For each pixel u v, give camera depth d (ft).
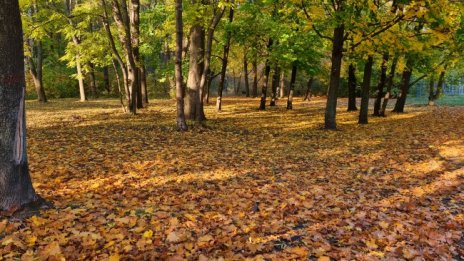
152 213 18.51
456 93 159.74
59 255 13.44
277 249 15.80
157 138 42.16
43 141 37.63
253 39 69.10
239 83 144.36
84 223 16.80
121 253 14.32
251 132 50.14
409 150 37.81
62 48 127.85
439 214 20.38
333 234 17.53
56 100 100.07
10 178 16.78
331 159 34.22
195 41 53.88
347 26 43.96
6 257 13.33
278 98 127.34
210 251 15.01
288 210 20.34
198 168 29.14
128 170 27.66
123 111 69.26
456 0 42.68
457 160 33.01
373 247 16.14
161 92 129.59
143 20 74.13
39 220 16.28
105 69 120.88
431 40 46.01
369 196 23.53
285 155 35.58
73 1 101.65
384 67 66.54
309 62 79.71
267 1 54.08
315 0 46.62
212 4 51.49
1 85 16.17
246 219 18.78
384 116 71.10
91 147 35.47
